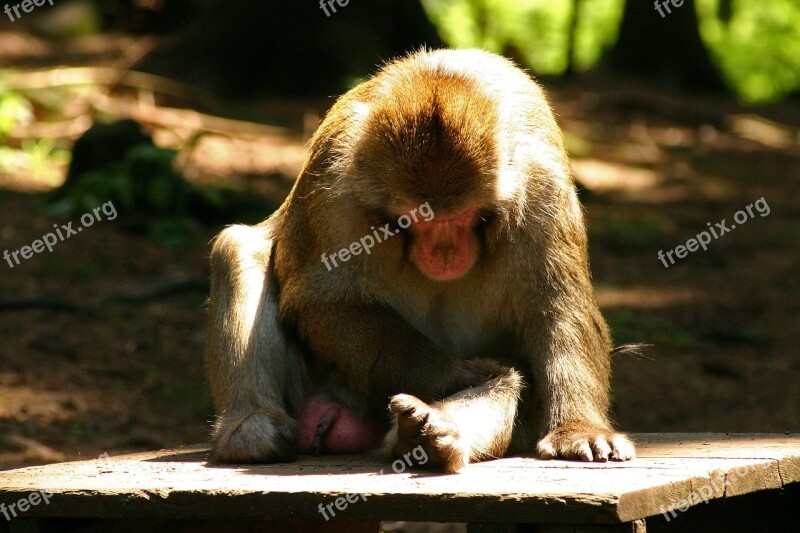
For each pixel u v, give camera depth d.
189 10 35.25
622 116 34.47
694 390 14.54
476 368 7.02
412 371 6.94
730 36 45.84
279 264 7.60
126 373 13.26
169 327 15.05
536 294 7.02
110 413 11.98
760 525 7.22
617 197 25.95
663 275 20.73
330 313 7.14
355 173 6.80
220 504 5.52
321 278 7.16
